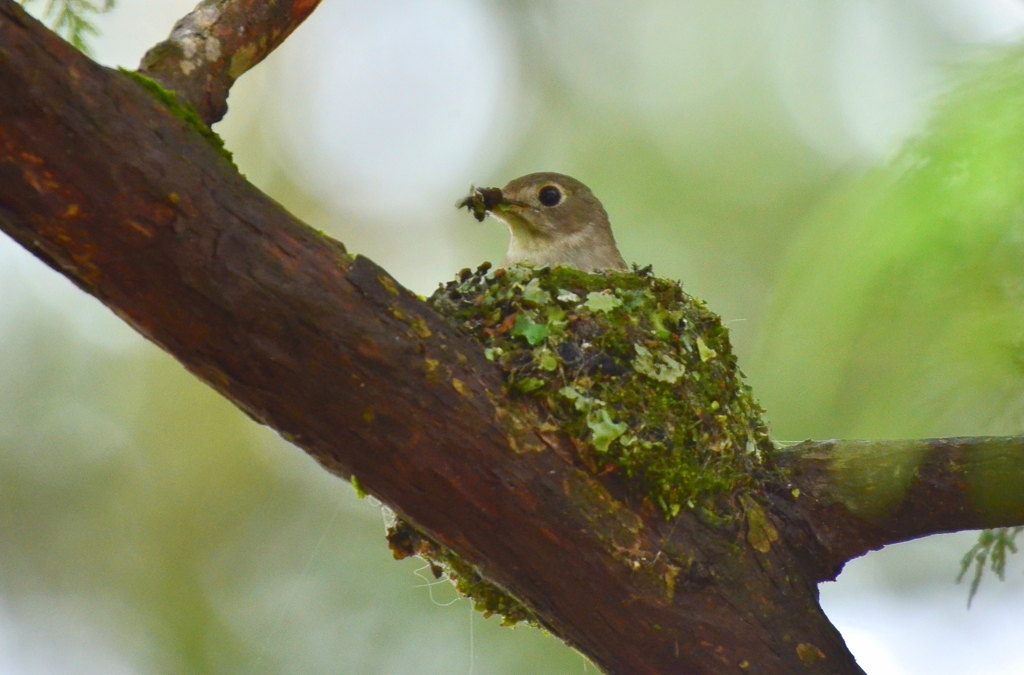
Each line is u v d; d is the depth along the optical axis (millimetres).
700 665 6145
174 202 5230
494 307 7074
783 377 3654
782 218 10711
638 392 6805
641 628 6121
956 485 6250
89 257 5270
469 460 5871
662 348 7270
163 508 12227
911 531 6477
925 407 3617
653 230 11680
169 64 6137
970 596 6301
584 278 7902
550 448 6020
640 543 6062
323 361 5598
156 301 5410
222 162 5457
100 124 5086
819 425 3645
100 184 5102
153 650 11734
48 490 12141
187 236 5277
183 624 11766
